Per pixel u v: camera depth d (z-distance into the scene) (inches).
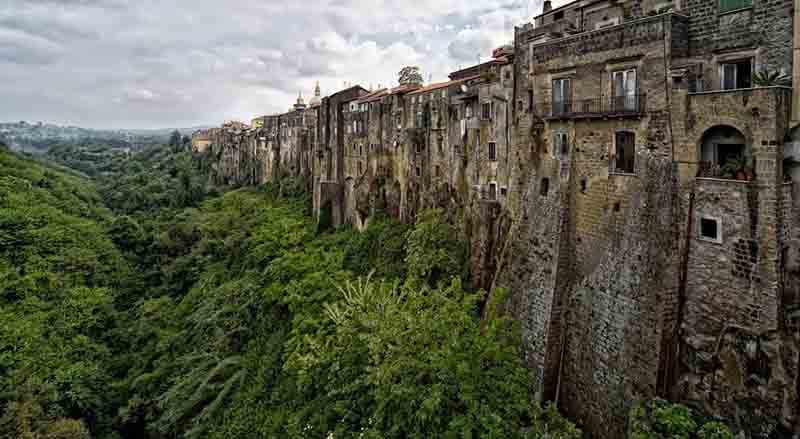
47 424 1481.3
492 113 1608.0
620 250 1065.5
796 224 846.5
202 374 1779.0
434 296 1098.1
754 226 848.9
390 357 979.9
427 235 1774.1
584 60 1155.3
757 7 896.9
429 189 2058.3
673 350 960.3
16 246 2422.5
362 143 2716.5
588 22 1347.2
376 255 2177.7
